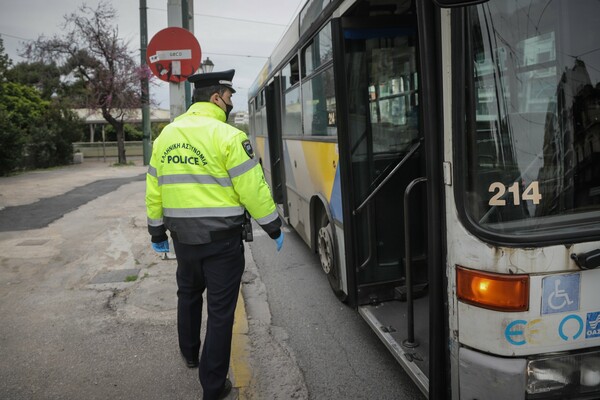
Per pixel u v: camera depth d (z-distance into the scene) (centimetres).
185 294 351
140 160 2991
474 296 228
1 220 931
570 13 229
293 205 694
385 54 392
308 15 512
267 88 898
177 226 305
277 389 343
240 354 395
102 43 2462
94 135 3916
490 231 224
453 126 228
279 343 416
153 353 391
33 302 500
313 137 513
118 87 2488
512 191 228
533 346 223
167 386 345
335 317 470
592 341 228
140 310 476
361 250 406
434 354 251
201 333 430
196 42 641
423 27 236
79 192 1365
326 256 494
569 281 222
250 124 1452
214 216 300
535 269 219
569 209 229
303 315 476
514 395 223
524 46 227
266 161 985
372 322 374
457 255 233
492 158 228
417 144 387
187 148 300
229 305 313
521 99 228
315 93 496
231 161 296
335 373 366
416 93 404
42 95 3372
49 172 2092
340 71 382
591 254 218
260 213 303
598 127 229
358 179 399
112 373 362
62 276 582
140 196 1277
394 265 416
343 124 387
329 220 458
